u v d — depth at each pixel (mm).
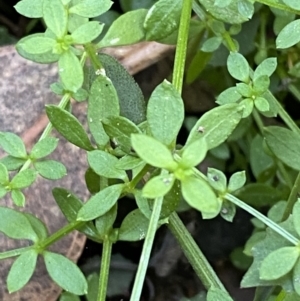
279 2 122
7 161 104
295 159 127
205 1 123
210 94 166
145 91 164
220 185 102
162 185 78
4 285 135
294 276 95
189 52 150
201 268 118
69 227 103
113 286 155
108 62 122
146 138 77
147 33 119
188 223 162
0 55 146
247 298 159
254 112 145
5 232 102
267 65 113
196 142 79
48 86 144
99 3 100
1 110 143
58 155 139
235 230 162
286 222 103
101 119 101
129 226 109
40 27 171
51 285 136
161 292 160
